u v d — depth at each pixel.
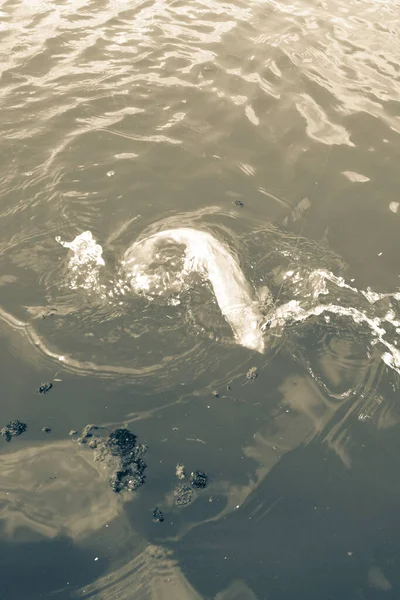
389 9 13.76
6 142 9.65
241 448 5.89
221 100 10.70
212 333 7.02
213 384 6.47
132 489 5.54
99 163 9.37
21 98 10.55
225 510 5.41
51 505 5.42
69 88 10.80
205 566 5.02
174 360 6.69
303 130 10.16
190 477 5.63
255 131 10.12
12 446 5.85
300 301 7.46
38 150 9.55
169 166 9.41
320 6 13.77
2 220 8.37
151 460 5.77
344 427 6.12
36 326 6.99
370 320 7.23
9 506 5.40
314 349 6.89
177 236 8.16
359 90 11.10
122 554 5.09
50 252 7.95
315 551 5.15
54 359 6.64
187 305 7.34
